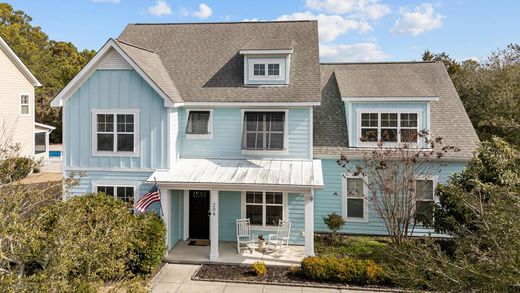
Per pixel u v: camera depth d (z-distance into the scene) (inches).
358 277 549.3
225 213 746.2
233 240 746.2
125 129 702.5
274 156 745.6
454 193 432.5
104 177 708.0
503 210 307.4
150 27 970.7
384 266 514.0
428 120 762.8
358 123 778.2
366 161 692.7
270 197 733.3
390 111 772.0
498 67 1302.9
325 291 532.1
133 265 560.4
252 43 816.9
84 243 320.5
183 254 665.0
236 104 740.7
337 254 654.5
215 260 636.1
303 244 727.7
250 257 655.1
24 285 263.4
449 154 743.7
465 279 285.4
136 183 701.9
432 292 320.2
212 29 951.0
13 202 358.6
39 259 299.6
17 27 2987.2
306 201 628.4
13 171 576.7
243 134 742.5
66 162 712.4
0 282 253.8
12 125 1347.2
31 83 1467.8
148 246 564.4
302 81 773.9
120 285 316.2
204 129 757.9
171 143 702.5
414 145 756.6
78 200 529.3
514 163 506.6
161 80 733.9
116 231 365.7
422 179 754.2
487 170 580.7
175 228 728.3
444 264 303.6
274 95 746.2
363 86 812.0
